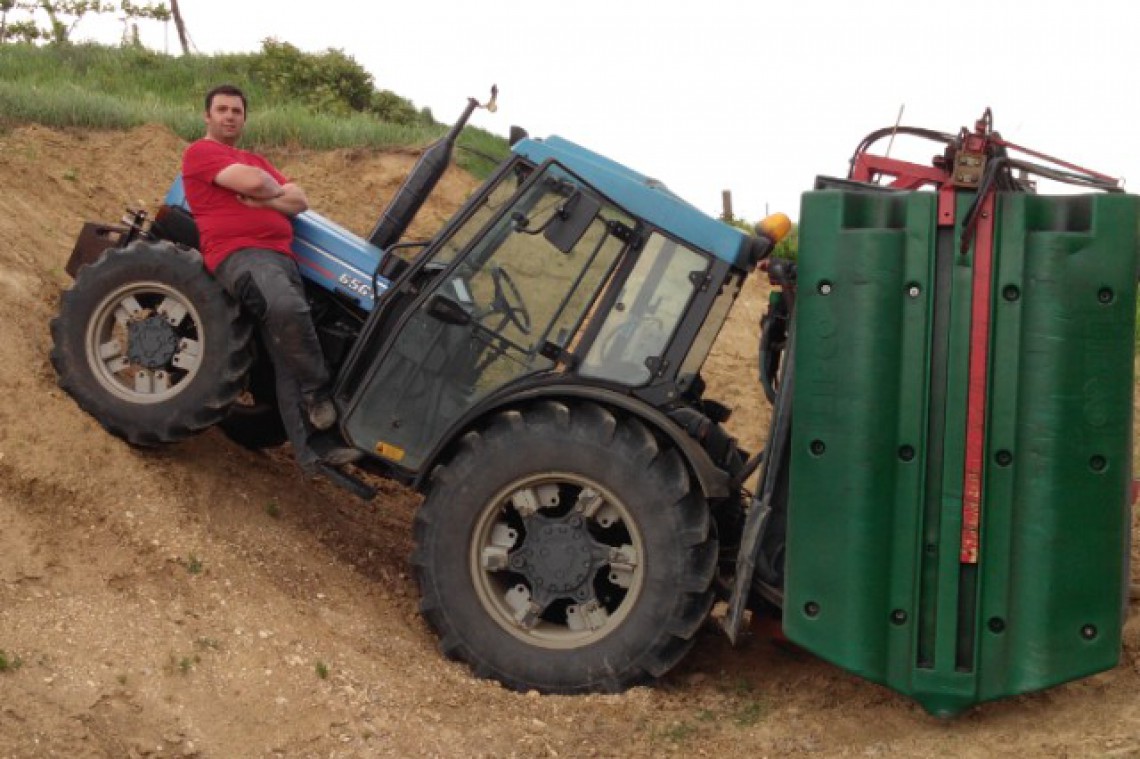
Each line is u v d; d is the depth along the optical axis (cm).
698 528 528
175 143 1030
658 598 528
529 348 561
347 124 1266
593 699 524
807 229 473
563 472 535
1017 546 461
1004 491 461
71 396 605
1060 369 455
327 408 578
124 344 646
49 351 634
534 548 541
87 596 517
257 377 672
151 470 592
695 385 606
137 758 439
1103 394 454
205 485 610
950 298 462
